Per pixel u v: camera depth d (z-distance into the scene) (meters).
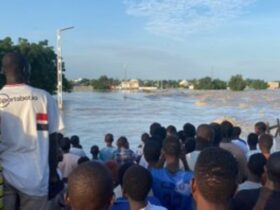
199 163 2.55
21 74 4.32
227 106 77.69
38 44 83.06
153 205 4.50
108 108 71.56
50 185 4.38
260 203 4.18
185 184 5.42
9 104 4.20
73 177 2.52
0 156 4.20
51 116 4.35
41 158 4.23
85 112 61.47
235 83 189.88
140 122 45.78
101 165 2.58
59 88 67.06
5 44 76.25
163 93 160.88
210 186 2.48
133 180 4.39
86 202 2.47
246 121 43.25
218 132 8.16
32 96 4.25
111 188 2.54
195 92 168.75
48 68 83.50
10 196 4.18
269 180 4.20
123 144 10.76
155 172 5.50
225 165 2.51
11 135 4.18
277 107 74.12
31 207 4.21
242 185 5.35
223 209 2.51
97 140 30.83
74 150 10.28
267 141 7.09
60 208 4.64
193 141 7.43
